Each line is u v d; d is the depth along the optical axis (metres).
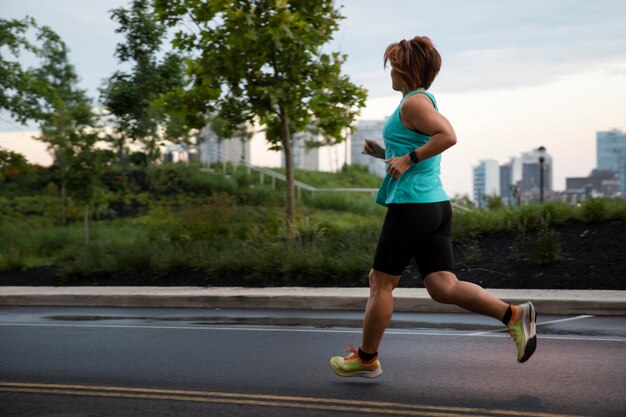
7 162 17.05
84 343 6.76
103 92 21.33
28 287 10.88
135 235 19.25
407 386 4.75
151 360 5.87
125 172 28.80
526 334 4.23
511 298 7.89
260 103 13.13
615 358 5.52
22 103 16.11
